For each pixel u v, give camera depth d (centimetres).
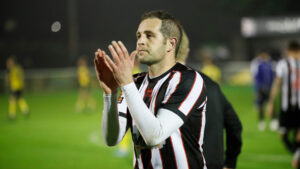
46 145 1247
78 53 5341
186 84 286
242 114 1955
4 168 949
